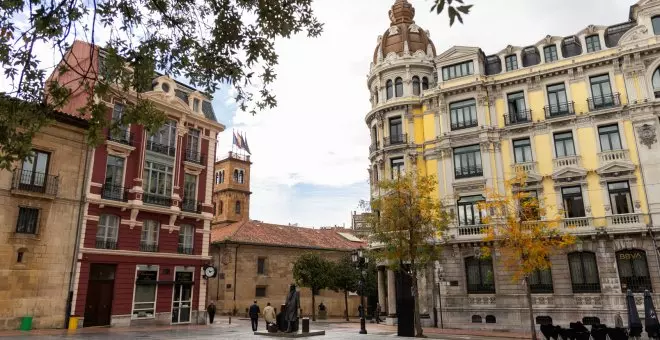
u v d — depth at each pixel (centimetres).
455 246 3159
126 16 838
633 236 2725
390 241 2553
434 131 3469
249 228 4878
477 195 3222
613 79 2973
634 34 2952
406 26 4006
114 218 2803
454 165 3353
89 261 2597
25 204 2362
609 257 2766
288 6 900
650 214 2705
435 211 2736
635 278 2691
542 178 3039
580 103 3045
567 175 2955
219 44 905
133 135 2956
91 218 2653
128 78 893
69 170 2586
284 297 4688
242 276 4403
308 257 4216
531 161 3100
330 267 4166
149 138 3033
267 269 4641
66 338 1920
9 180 2303
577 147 2989
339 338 2173
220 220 5825
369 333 2538
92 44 757
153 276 2923
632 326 1997
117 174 2852
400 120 3641
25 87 789
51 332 2209
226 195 5875
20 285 2292
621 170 2819
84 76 838
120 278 2738
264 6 882
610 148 2925
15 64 772
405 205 2594
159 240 3002
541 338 2355
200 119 3400
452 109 3453
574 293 2812
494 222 2931
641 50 2883
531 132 3152
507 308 2931
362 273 2734
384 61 3825
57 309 2425
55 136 2544
